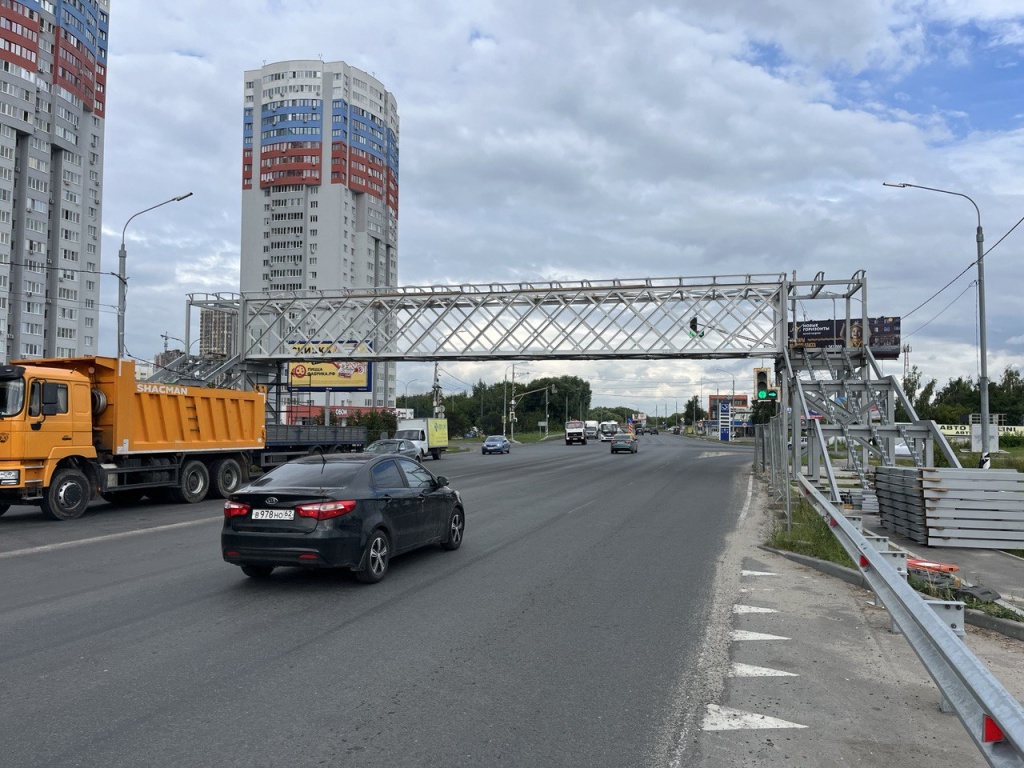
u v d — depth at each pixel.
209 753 4.16
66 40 72.44
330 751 4.20
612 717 4.73
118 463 16.56
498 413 116.62
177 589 8.31
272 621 6.96
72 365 16.38
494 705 4.91
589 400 165.88
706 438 113.81
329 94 108.31
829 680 5.47
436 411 69.31
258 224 109.56
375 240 115.81
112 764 4.02
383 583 8.65
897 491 12.93
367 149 111.88
